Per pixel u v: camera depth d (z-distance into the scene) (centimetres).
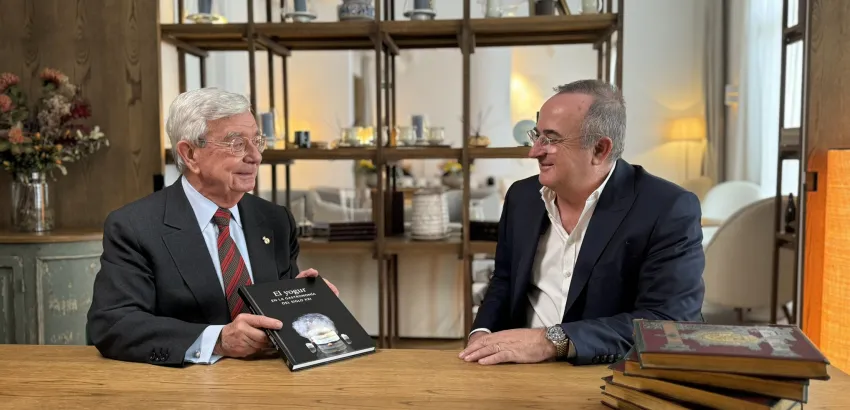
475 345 141
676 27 789
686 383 100
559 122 165
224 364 137
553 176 168
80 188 336
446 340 394
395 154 339
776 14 631
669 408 101
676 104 796
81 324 304
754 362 95
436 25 330
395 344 383
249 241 177
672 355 99
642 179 172
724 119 755
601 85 169
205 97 162
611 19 317
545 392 119
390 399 115
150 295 158
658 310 155
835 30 289
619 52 314
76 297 302
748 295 368
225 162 162
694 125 766
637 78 802
